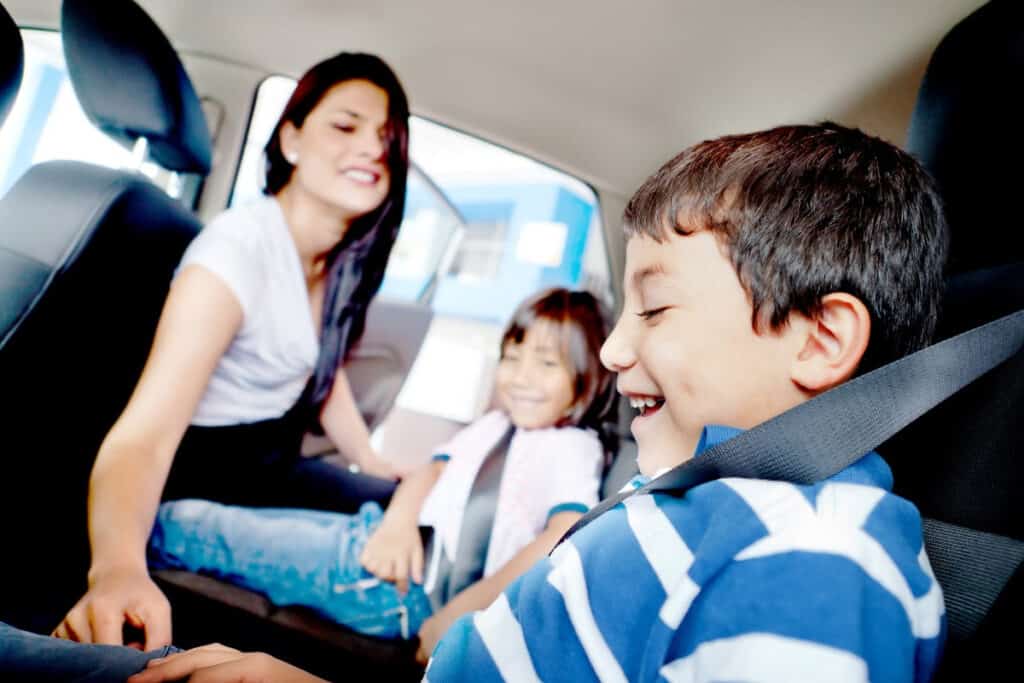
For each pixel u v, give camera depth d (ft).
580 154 4.93
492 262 23.39
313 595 3.17
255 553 3.21
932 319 1.59
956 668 1.44
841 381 1.46
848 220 1.44
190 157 3.65
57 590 2.86
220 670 1.57
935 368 1.44
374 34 4.26
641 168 4.89
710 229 1.48
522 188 22.35
